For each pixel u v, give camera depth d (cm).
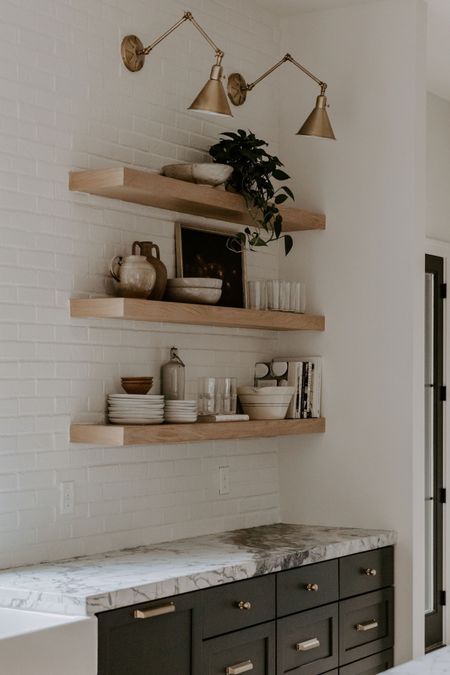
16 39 345
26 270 347
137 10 397
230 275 439
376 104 452
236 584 348
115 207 383
